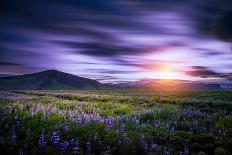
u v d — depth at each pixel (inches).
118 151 382.9
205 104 1195.9
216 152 397.4
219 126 555.5
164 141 452.1
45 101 1157.1
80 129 462.6
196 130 535.2
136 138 427.5
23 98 1289.4
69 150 369.1
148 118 713.6
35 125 485.1
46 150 356.5
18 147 372.5
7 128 455.2
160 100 1464.1
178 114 733.3
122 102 1433.3
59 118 552.1
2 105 735.7
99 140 409.7
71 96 1875.0
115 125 534.6
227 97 2102.6
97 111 797.9
